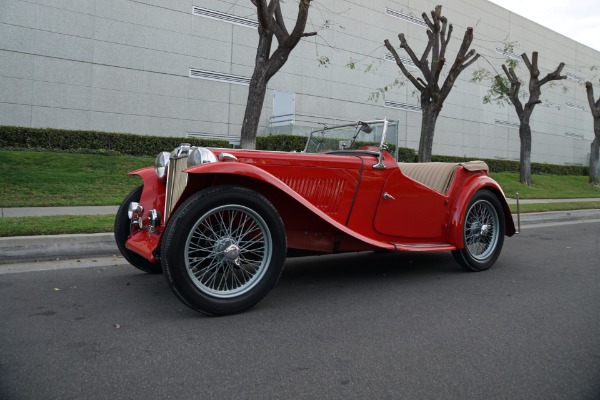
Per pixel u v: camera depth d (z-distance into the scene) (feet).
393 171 14.80
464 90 88.43
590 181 77.51
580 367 8.79
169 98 56.18
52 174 35.91
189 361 8.75
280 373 8.34
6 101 46.60
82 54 50.52
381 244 14.11
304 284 14.88
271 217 11.52
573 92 115.65
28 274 15.61
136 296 13.07
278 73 64.75
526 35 99.60
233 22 60.70
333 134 17.71
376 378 8.21
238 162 11.23
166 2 55.72
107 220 22.47
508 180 66.54
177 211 10.71
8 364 8.46
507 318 11.71
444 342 10.00
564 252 22.06
